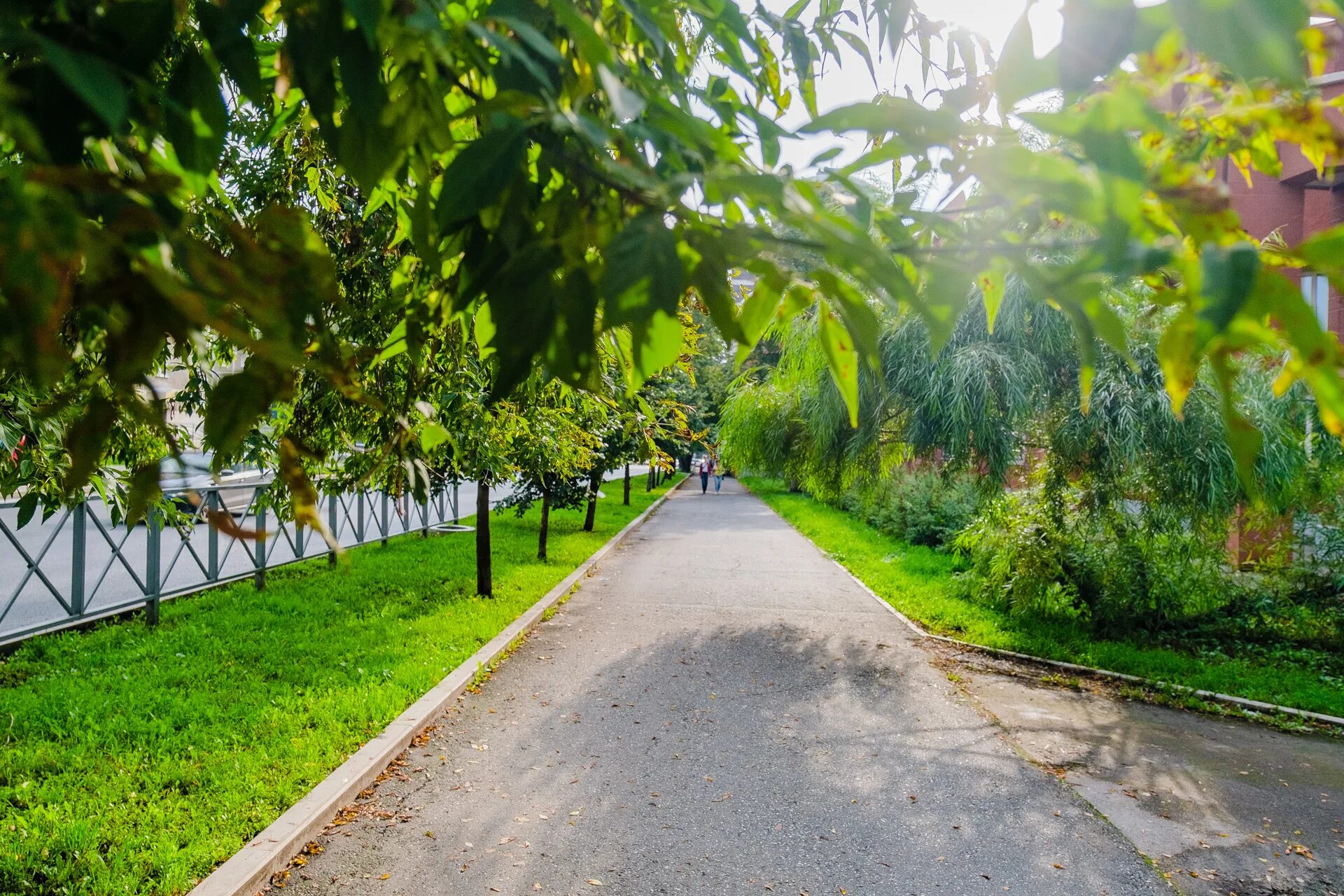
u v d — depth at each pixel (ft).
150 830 12.21
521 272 1.90
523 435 22.89
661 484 141.49
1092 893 12.11
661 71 2.89
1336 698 22.07
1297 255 1.33
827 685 22.34
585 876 12.14
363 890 11.57
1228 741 18.80
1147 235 1.49
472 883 11.83
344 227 12.37
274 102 3.49
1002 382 24.02
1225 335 1.41
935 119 1.55
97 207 1.56
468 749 16.94
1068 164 1.44
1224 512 24.35
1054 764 17.08
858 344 1.65
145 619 25.68
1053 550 27.76
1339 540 28.63
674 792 15.12
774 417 33.01
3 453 8.99
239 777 14.17
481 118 2.23
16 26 1.30
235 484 30.58
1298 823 14.51
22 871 10.77
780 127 1.65
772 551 52.24
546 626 28.81
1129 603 27.76
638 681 22.15
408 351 3.47
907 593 36.14
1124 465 24.63
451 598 32.01
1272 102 1.62
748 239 1.67
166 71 2.90
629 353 2.78
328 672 20.67
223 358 7.22
